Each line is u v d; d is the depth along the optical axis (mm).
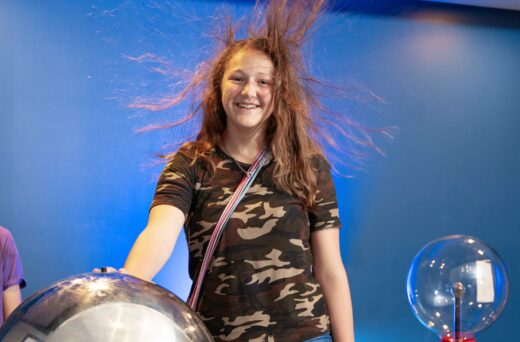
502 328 5781
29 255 4887
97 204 5016
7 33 4879
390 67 5582
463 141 5738
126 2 5070
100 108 5023
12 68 4883
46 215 4926
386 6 5594
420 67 5660
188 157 2082
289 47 2148
